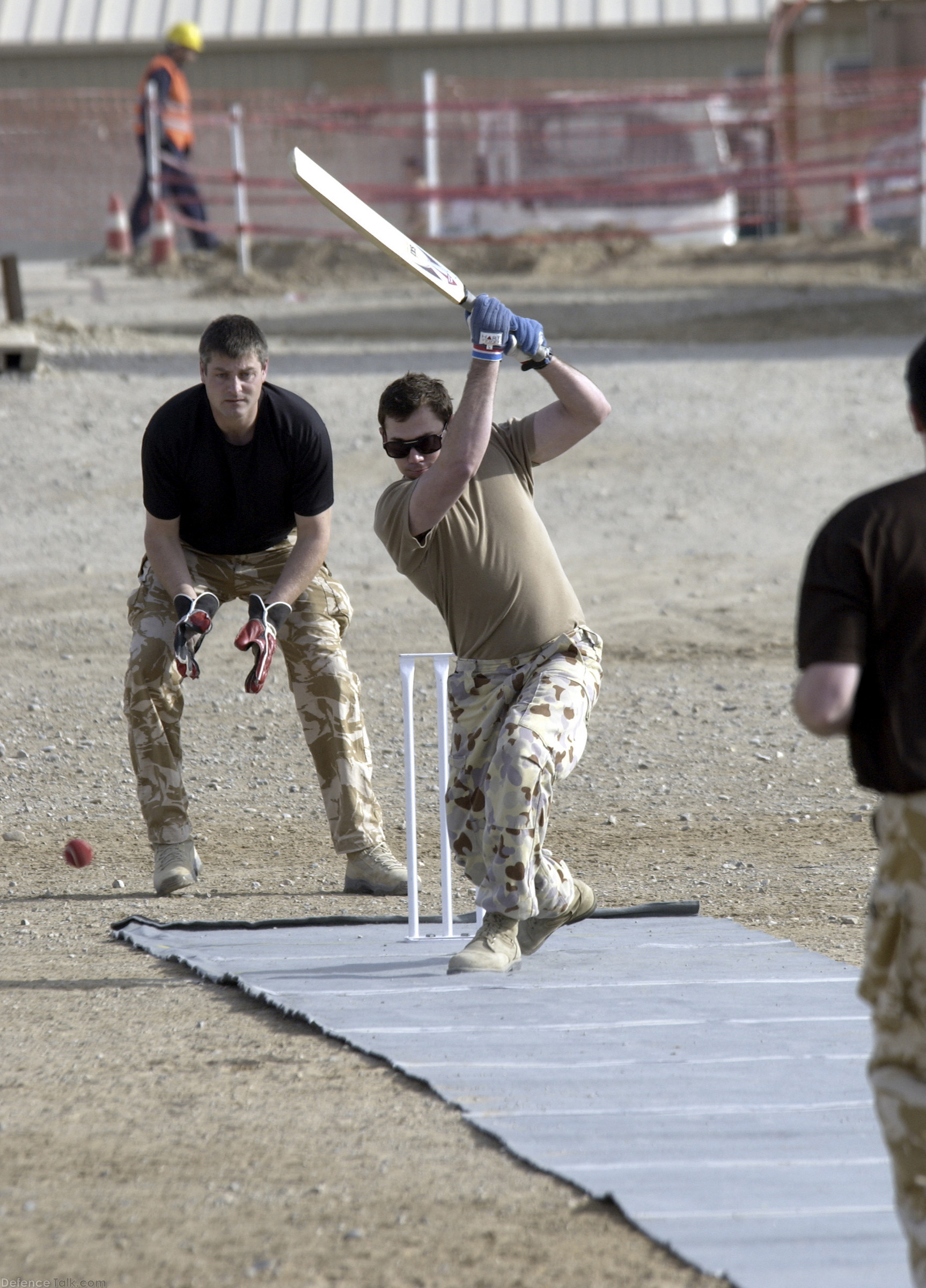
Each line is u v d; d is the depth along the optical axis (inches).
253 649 930.1
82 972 826.2
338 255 3730.3
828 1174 525.3
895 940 438.6
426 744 1400.1
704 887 1010.7
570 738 753.0
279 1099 620.1
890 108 3900.1
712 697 1528.1
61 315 3132.4
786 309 3157.0
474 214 4074.8
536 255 3799.2
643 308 3218.5
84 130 4507.9
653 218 4092.0
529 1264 477.4
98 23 5191.9
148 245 3996.1
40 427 2411.4
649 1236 488.7
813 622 434.6
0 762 1365.7
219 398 935.7
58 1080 650.8
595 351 2824.8
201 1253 490.9
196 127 4375.0
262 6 5196.9
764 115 4025.6
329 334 2965.1
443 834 876.6
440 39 5123.0
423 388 758.5
